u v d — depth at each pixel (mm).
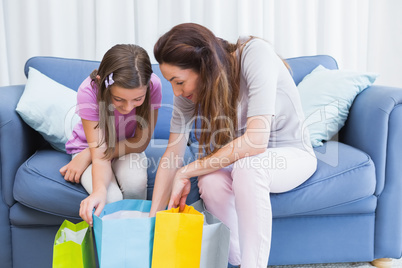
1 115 1398
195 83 1201
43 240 1433
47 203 1333
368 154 1517
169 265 1065
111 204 1203
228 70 1234
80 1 2254
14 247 1434
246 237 1156
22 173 1371
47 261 1444
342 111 1679
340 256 1511
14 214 1399
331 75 1785
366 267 1566
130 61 1222
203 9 2346
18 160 1453
